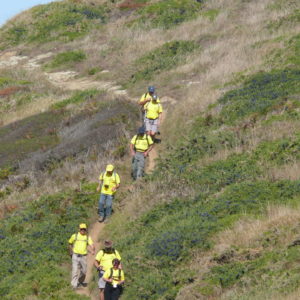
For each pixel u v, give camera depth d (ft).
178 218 112.98
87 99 215.31
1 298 100.17
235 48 229.04
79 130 179.22
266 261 89.71
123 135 165.68
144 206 123.95
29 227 123.95
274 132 140.26
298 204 106.01
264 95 167.53
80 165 150.92
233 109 163.63
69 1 363.35
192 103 179.93
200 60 230.89
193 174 130.82
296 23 240.73
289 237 94.43
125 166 147.95
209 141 147.02
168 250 101.50
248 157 132.77
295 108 152.56
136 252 104.37
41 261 111.65
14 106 234.79
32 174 155.53
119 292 91.86
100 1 363.76
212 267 92.89
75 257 102.94
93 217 126.93
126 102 197.06
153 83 221.46
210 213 111.96
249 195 113.80
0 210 136.98
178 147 151.23
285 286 79.00
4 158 174.40
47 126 197.57
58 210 128.67
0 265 110.63
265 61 201.57
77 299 97.96
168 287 93.20
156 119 156.46
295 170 119.85
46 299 97.91
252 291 80.94
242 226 102.63
